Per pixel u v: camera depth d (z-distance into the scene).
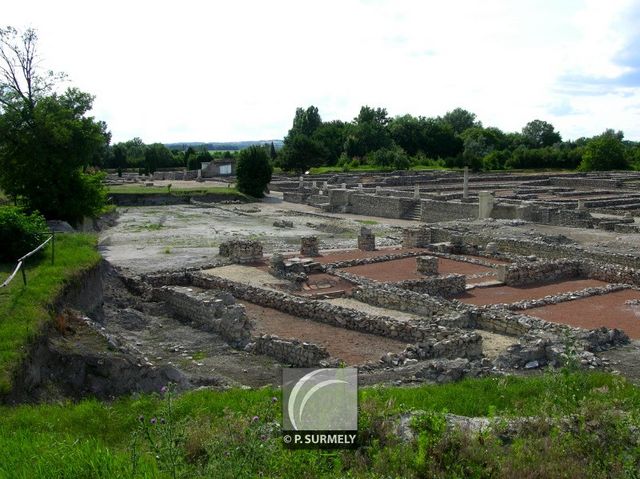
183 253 37.12
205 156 121.56
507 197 60.31
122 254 36.91
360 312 21.36
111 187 81.06
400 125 136.75
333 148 129.12
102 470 7.84
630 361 16.58
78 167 45.00
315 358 17.38
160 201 70.44
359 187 68.25
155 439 9.31
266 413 10.66
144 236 45.28
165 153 128.25
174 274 28.66
